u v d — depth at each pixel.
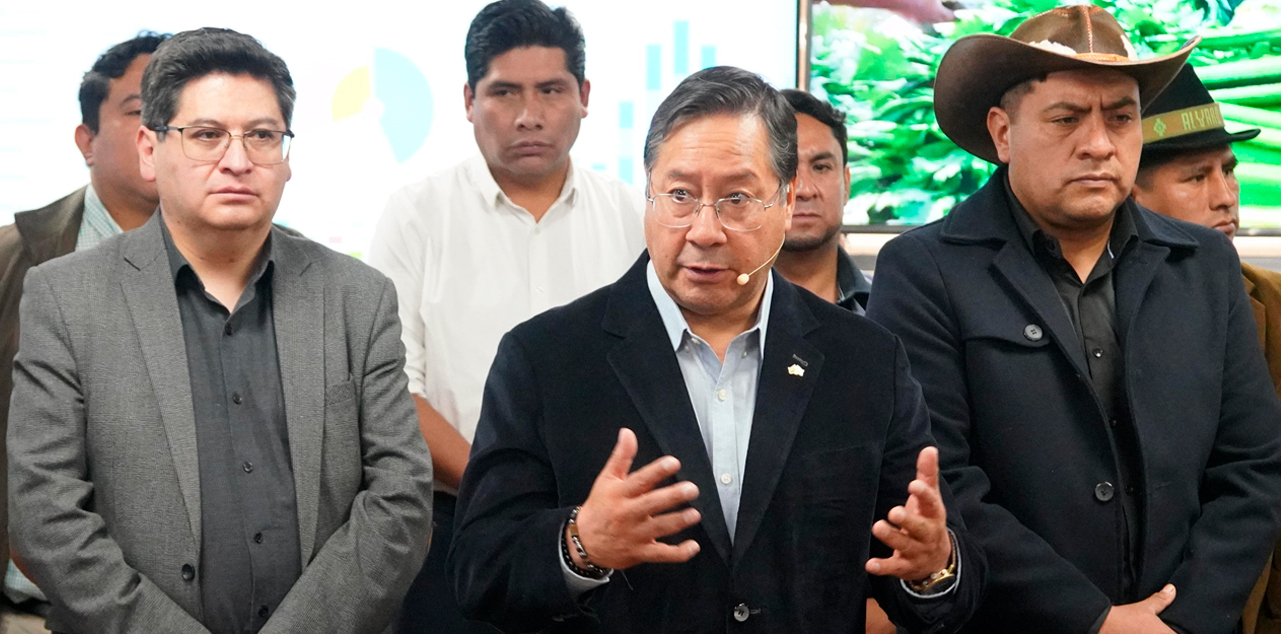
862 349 1.72
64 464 1.75
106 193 2.46
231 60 1.88
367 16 3.29
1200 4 3.18
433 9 3.30
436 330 2.61
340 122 3.30
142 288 1.85
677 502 1.39
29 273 1.86
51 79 3.28
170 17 3.27
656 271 1.66
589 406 1.65
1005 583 1.84
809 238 2.68
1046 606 1.82
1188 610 1.83
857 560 1.64
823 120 2.70
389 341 2.00
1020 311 1.96
